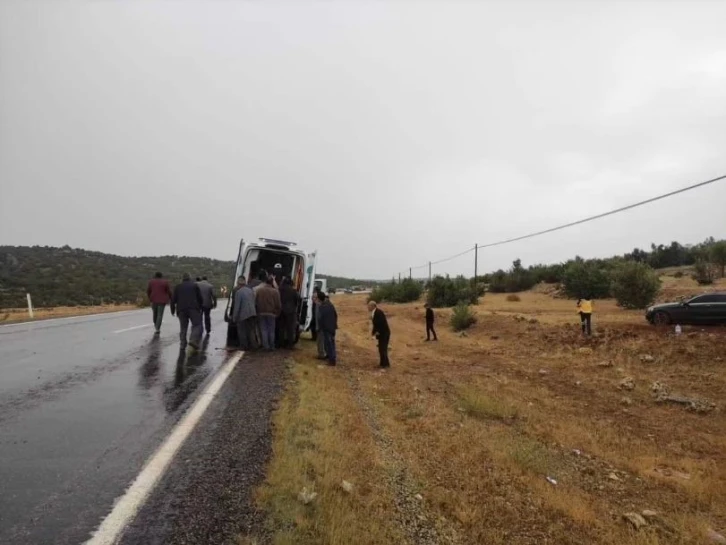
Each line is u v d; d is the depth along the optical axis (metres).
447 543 4.04
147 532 3.13
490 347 19.11
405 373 12.27
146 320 18.94
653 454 7.38
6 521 3.14
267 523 3.45
